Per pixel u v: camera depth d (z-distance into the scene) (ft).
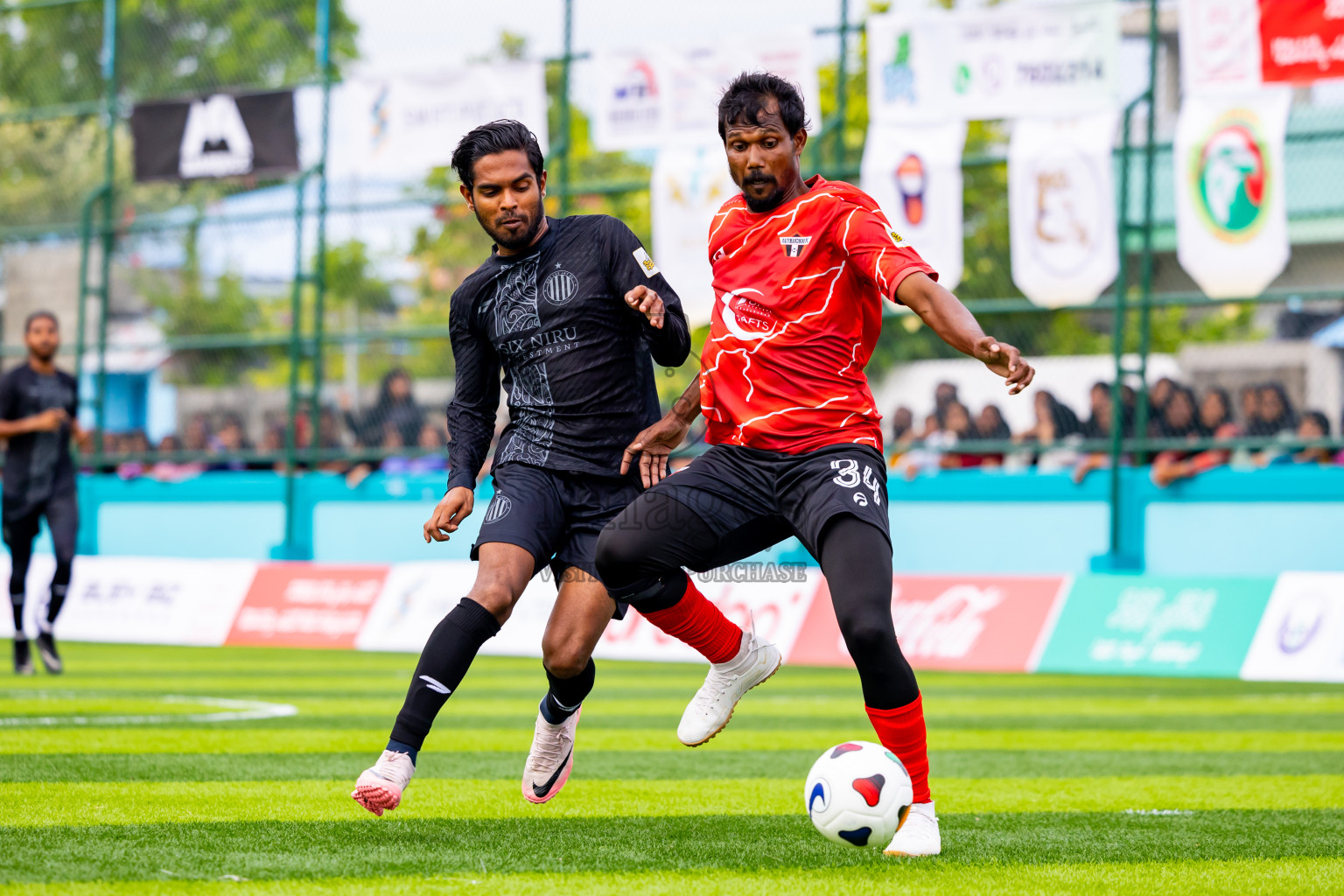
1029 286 100.22
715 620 34.76
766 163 31.91
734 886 27.32
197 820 34.06
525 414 35.09
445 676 31.45
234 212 124.26
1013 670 90.53
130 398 148.36
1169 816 38.01
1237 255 94.84
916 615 95.81
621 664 97.35
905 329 118.73
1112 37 97.19
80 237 132.26
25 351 132.87
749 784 43.42
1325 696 75.87
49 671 81.41
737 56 105.40
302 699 69.67
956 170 99.96
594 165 121.60
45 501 79.51
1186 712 67.82
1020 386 28.02
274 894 25.81
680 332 34.14
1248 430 100.22
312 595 110.11
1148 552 100.27
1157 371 131.34
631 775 45.32
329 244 125.49
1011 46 99.04
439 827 34.04
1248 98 94.17
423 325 132.57
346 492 119.96
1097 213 98.17
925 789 31.24
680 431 34.55
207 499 125.29
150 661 94.94
